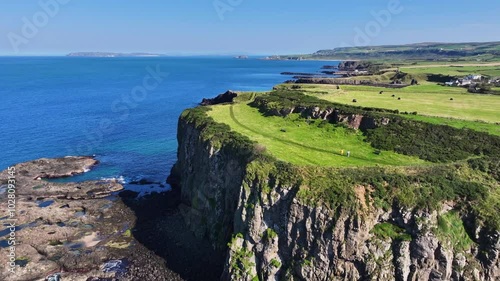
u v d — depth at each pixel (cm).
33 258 5881
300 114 8488
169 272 5800
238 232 5641
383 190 5119
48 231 6625
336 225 4962
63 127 13400
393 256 4928
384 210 5028
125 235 6744
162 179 9281
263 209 5472
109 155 10781
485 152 6081
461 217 4988
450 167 5603
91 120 14475
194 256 6181
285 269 5303
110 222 7156
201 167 7306
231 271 5422
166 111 16288
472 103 8825
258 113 9112
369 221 4969
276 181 5466
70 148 11225
